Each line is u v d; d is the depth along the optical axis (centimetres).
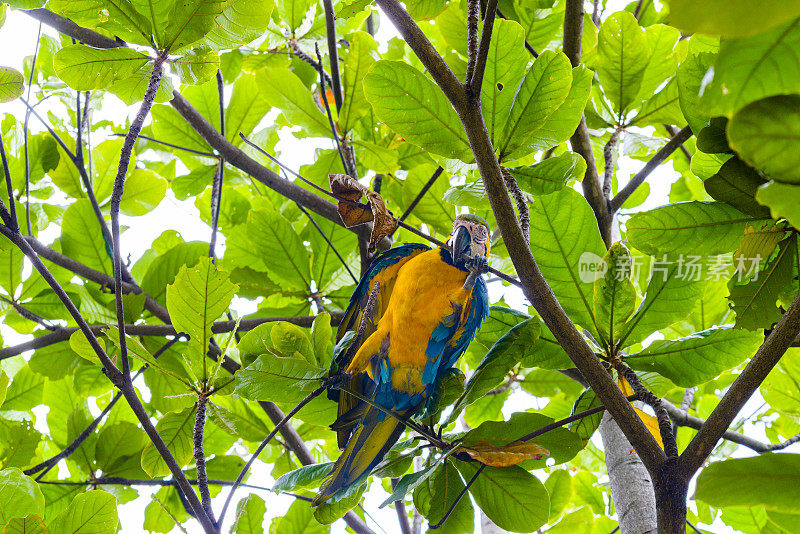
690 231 238
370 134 504
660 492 208
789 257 219
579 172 257
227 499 241
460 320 306
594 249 281
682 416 361
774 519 209
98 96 486
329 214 403
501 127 252
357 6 237
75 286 443
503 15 452
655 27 387
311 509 409
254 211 452
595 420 292
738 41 88
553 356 293
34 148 483
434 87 232
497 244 441
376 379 305
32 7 275
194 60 276
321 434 470
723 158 255
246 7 268
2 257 434
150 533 420
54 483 404
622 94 402
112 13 251
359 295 323
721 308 388
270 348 279
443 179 436
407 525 362
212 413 283
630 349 440
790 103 89
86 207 456
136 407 247
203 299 265
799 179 96
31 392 470
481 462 254
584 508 462
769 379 372
